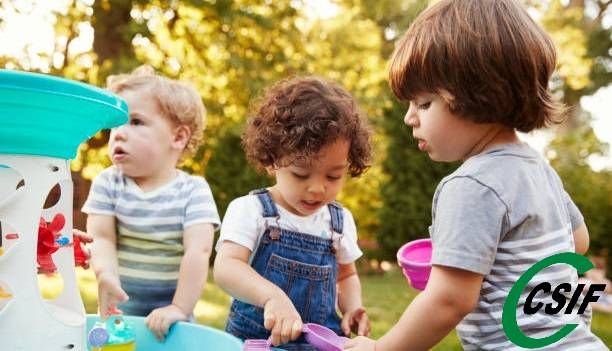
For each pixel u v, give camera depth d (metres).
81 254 1.43
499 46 1.12
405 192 6.82
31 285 1.10
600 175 7.39
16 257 1.09
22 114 1.05
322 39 9.26
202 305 4.25
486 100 1.13
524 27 1.16
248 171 6.71
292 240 1.52
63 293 1.23
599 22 12.01
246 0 8.19
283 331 1.27
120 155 1.79
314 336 1.25
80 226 7.05
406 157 6.80
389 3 11.12
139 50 7.80
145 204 1.80
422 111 1.21
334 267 1.59
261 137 1.46
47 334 1.11
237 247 1.47
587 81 9.05
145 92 1.83
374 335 3.50
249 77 7.81
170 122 1.87
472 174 1.12
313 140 1.35
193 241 1.74
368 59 9.19
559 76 8.55
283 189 1.44
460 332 1.20
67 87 1.07
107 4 7.67
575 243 1.42
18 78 1.01
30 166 1.11
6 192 1.10
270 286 1.38
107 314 1.53
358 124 1.44
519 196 1.12
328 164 1.38
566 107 1.29
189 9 7.87
